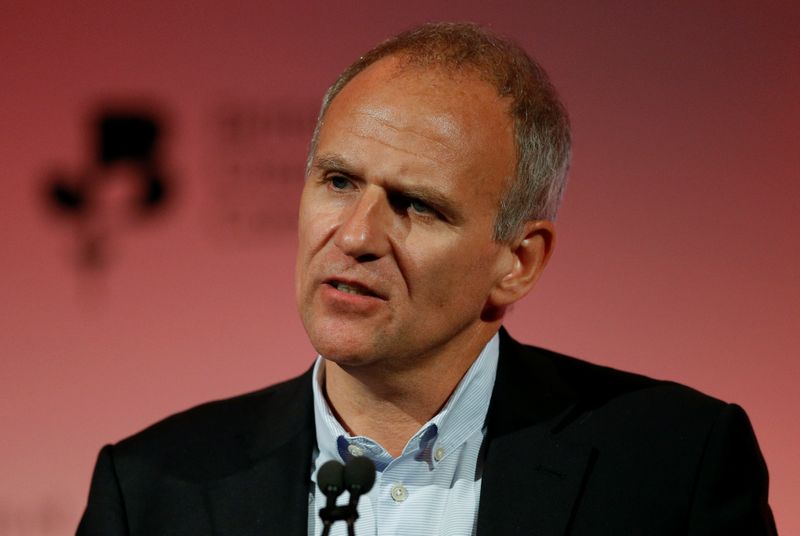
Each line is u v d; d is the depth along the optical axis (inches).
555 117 256.7
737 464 257.3
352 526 210.2
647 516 248.4
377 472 257.0
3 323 466.3
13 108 466.3
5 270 465.7
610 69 452.4
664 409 266.8
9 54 466.6
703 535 247.3
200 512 259.9
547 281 453.1
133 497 267.1
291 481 258.8
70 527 464.4
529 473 254.2
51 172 466.9
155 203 467.8
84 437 466.3
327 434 258.2
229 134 466.0
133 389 466.3
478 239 239.0
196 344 467.2
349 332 232.2
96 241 467.8
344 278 231.0
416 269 232.5
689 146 450.0
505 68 247.6
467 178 233.8
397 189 231.0
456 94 237.3
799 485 441.4
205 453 272.4
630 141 451.8
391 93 236.1
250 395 293.1
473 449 261.3
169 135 466.6
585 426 264.8
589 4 453.4
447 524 252.8
